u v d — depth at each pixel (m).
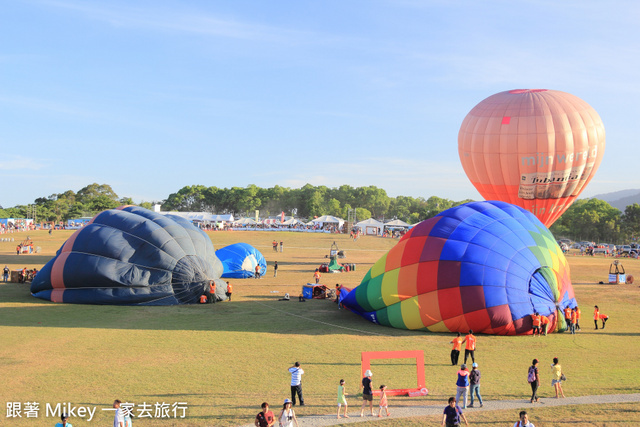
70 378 19.62
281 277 51.53
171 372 20.61
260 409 16.86
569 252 92.88
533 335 27.73
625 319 32.62
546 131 45.38
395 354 18.44
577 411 16.83
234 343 25.27
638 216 140.75
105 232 35.75
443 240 29.05
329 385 19.45
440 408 17.23
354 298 31.23
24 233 117.81
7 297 36.16
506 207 32.34
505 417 16.34
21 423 15.45
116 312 31.98
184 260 36.00
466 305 27.31
